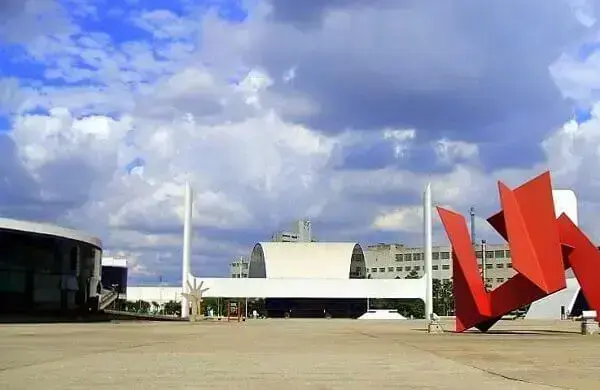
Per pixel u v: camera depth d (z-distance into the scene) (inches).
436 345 945.5
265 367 595.8
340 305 4347.9
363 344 973.8
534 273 1171.9
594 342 1024.9
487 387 458.6
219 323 2447.1
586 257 1257.4
